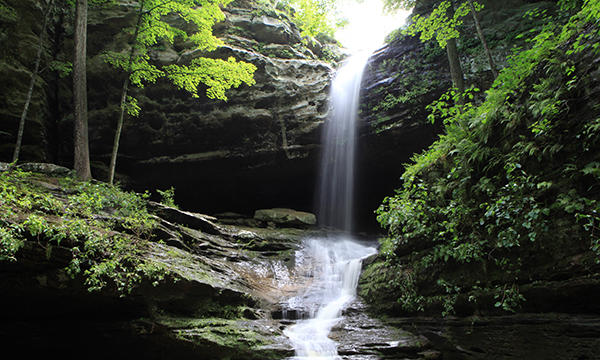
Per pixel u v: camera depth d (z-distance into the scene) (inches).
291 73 692.1
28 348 280.7
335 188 717.3
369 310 351.9
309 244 558.9
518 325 228.2
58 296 261.3
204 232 460.1
